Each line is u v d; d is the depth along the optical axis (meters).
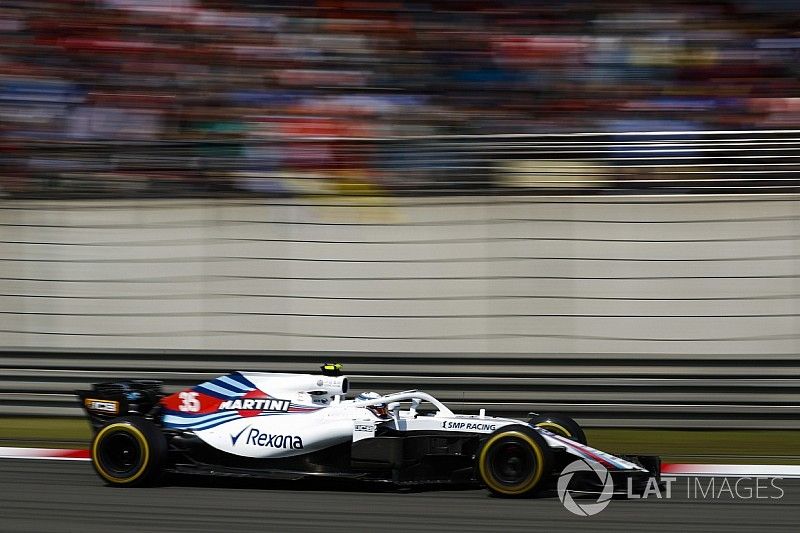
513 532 17.12
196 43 39.31
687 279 28.75
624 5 38.41
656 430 28.48
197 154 31.22
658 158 28.95
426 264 29.97
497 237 29.58
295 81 38.53
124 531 17.30
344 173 30.58
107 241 31.64
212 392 22.81
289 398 22.28
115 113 38.22
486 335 29.55
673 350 28.75
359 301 30.25
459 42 38.28
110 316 31.48
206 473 21.34
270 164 30.88
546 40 38.19
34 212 31.97
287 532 17.08
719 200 28.67
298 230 30.67
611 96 36.75
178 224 31.25
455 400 29.47
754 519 18.23
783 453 25.75
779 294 28.38
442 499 19.95
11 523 18.06
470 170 29.84
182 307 31.11
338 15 39.47
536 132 36.50
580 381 28.81
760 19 37.75
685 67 37.19
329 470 21.44
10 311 31.95
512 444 19.89
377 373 29.81
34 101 38.50
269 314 30.66
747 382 28.12
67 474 23.14
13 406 31.09
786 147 28.42
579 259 29.19
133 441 21.34
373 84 38.00
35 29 39.88
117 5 40.09
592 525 17.61
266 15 39.34
